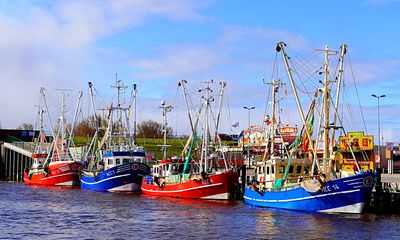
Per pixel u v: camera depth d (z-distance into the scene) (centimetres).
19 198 7150
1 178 13062
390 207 5244
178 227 4469
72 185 9694
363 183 4872
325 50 5334
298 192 5259
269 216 4991
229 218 4928
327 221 4622
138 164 8188
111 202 6519
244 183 6831
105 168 8706
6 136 14862
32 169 10844
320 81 5350
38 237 4059
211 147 7394
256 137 8975
